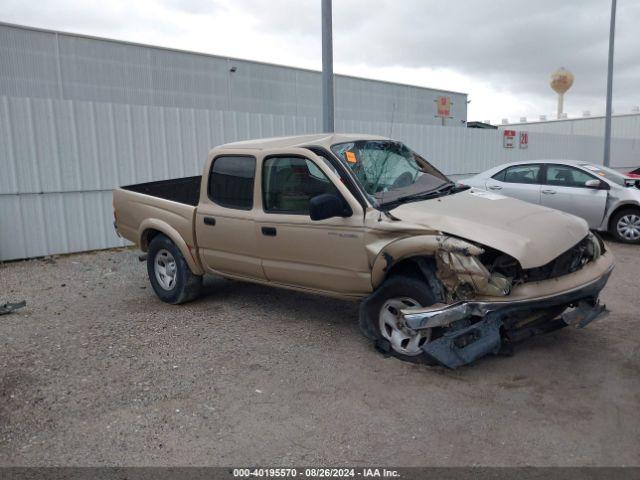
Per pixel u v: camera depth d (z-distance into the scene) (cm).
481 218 448
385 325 472
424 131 1492
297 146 523
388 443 346
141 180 1020
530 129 4394
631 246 959
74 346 514
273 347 506
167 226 632
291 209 523
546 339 506
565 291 421
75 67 1942
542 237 428
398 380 431
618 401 389
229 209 575
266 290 701
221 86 2380
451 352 402
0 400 409
